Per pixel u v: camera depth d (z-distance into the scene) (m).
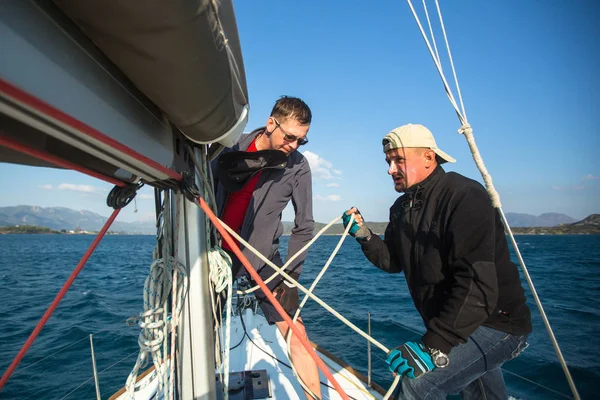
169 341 1.63
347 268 19.14
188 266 1.34
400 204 1.86
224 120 1.14
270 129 2.04
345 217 1.99
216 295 1.80
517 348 1.51
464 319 1.32
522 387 4.40
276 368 2.88
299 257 2.45
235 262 2.38
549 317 8.48
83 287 12.96
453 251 1.42
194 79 0.76
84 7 0.54
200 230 1.37
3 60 0.43
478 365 1.46
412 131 1.58
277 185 2.31
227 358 1.42
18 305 9.98
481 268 1.33
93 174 0.92
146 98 0.95
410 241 1.66
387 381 4.62
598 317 8.46
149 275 1.34
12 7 0.46
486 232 1.37
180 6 0.54
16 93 0.45
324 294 11.28
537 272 18.94
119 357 5.62
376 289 12.31
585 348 5.85
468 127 1.32
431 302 1.57
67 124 0.57
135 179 1.16
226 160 1.90
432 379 1.42
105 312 8.93
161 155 1.04
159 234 1.50
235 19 0.87
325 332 6.50
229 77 0.93
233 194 2.26
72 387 4.64
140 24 0.57
